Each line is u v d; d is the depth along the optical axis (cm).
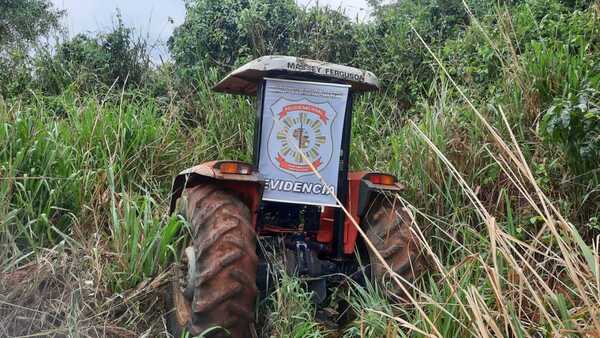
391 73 757
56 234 487
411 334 329
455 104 584
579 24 583
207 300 343
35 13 1199
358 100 708
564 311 254
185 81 830
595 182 440
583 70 511
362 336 310
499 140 254
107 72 875
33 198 489
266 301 396
